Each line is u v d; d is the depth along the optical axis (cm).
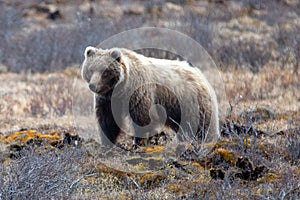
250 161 1855
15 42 4672
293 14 5472
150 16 5350
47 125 2516
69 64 4362
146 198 1658
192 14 5100
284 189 1620
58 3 5984
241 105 2772
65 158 1744
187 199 1652
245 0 5800
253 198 1642
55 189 1579
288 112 2662
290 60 3856
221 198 1599
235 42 4353
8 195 1496
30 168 1594
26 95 3431
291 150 2019
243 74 3597
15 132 2341
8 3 5950
